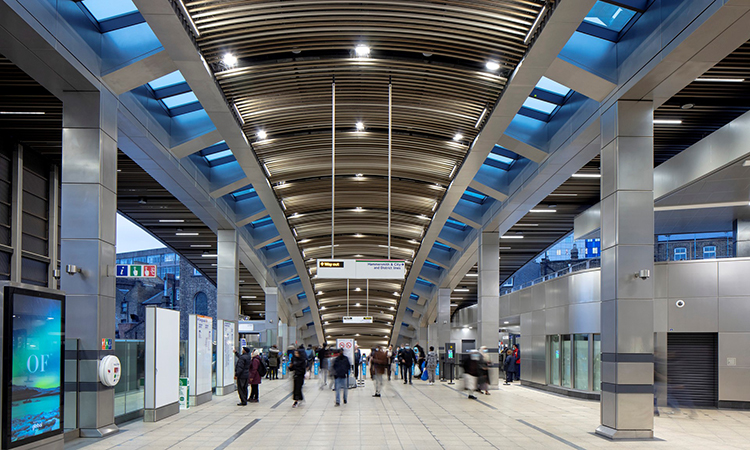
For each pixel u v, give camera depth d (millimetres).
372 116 14188
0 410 7164
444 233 27984
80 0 10492
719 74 12391
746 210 16734
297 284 39812
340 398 18359
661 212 17234
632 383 10844
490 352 23609
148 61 11250
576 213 25109
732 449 9695
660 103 11594
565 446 9883
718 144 13133
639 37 10703
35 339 7801
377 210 23281
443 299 36531
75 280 10820
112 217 11570
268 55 11195
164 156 14938
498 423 12656
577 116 13625
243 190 22062
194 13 9352
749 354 15836
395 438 10609
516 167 19141
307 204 22172
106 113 11461
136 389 13359
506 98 12305
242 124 14219
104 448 9508
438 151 16375
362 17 9766
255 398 17266
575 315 19422
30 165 17906
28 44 9422
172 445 9812
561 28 9445
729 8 8258
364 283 37188
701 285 16375
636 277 11102
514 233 29484
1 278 16156
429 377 25656
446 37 10305
